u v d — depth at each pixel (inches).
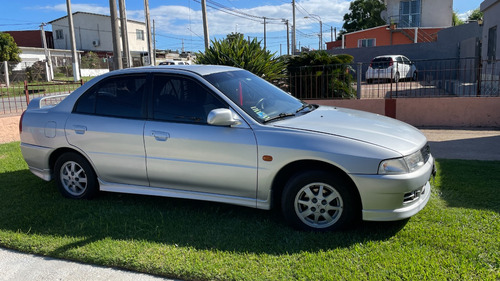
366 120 168.1
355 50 1098.1
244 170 155.6
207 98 166.7
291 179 151.6
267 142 151.4
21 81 1184.2
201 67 184.9
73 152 191.5
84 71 1656.0
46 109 201.2
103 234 156.0
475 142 303.0
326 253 134.8
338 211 148.3
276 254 136.9
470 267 122.0
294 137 149.4
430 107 381.7
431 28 1310.3
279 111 171.8
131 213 176.2
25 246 148.9
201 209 179.0
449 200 176.6
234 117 159.2
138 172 176.1
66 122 189.9
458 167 227.1
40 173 202.7
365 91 452.4
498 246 133.9
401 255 131.0
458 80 513.7
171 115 170.4
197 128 163.2
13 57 1401.3
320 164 149.9
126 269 133.3
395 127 163.3
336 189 146.3
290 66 480.4
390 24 1302.9
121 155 177.8
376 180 139.3
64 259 141.5
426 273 119.6
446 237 141.6
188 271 127.0
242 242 146.1
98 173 185.9
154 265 131.1
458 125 378.3
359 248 136.6
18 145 335.0
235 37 506.6
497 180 201.5
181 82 173.5
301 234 150.2
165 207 183.0
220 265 130.3
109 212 177.8
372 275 121.0
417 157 146.6
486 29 546.3
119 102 182.4
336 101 410.3
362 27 1668.3
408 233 145.9
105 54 2103.8
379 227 152.6
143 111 175.9
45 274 132.6
